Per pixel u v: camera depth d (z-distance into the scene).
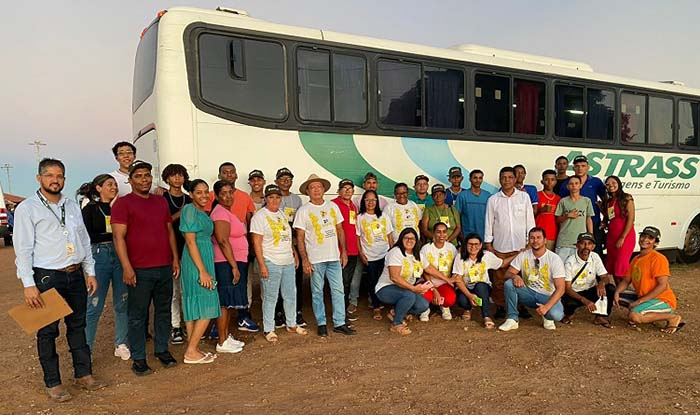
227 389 4.43
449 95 7.60
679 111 10.13
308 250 5.92
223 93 6.07
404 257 6.15
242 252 5.49
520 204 6.70
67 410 4.05
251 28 6.23
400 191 6.82
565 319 6.52
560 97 8.61
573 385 4.41
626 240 6.95
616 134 9.23
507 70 8.06
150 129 6.35
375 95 7.00
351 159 6.85
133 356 4.75
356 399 4.16
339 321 6.07
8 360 5.35
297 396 4.25
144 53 6.78
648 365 4.90
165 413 3.96
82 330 4.43
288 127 6.43
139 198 4.63
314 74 6.61
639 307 6.13
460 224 7.17
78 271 4.32
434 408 3.96
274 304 5.77
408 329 6.09
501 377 4.61
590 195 7.37
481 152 7.84
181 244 5.49
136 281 4.61
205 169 5.96
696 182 10.48
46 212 4.09
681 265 10.84
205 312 4.93
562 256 6.87
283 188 6.15
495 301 6.72
